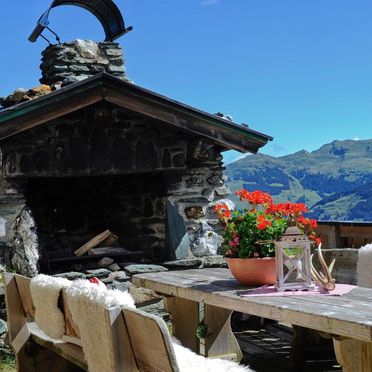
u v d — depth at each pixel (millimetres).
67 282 3270
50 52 6734
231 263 3643
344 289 3346
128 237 6996
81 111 6008
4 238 5676
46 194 6750
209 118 6203
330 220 6988
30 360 4055
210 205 6676
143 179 6887
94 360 2668
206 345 4465
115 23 7062
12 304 4070
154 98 5953
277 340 5379
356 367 2752
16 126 5449
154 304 6023
